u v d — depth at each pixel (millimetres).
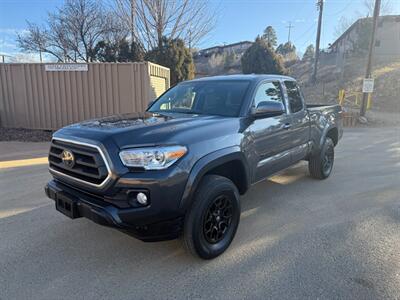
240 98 3867
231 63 59594
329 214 4336
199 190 3004
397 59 38656
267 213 4395
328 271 2973
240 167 3527
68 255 3305
